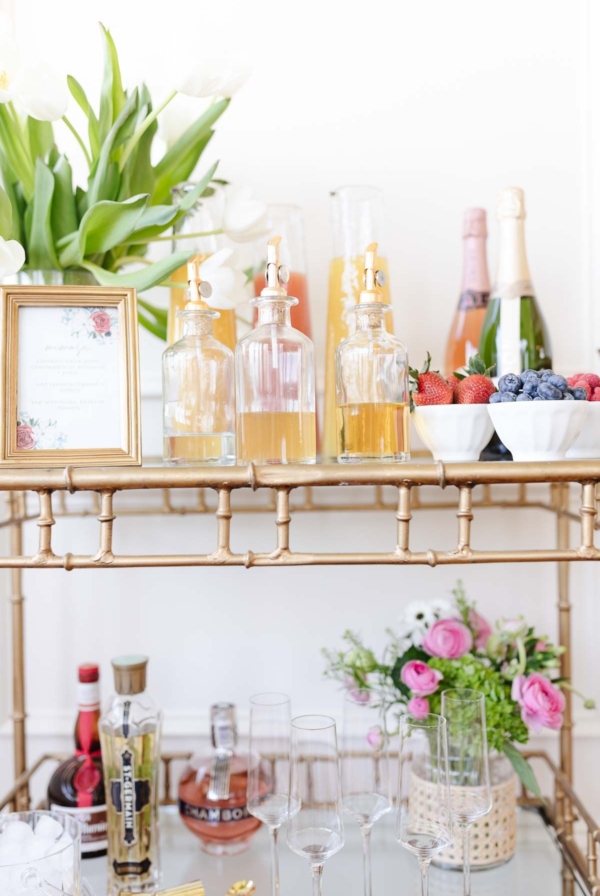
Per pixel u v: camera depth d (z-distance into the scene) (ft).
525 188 3.08
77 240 2.21
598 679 3.10
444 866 2.52
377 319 2.02
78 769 2.60
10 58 2.00
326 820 1.95
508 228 2.48
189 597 3.13
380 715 2.22
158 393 3.00
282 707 2.22
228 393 2.04
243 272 2.69
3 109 2.25
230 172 3.10
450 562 1.79
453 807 2.13
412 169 3.09
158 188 2.60
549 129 3.08
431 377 2.02
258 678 3.12
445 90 3.09
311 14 3.10
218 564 1.79
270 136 3.10
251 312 2.80
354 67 3.10
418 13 3.09
